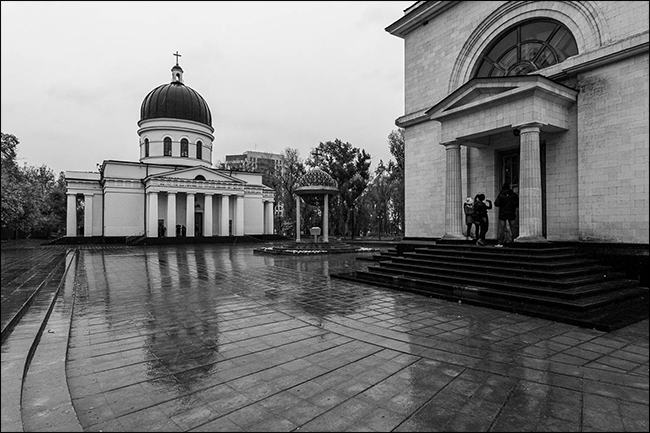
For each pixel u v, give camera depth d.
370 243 33.62
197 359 5.21
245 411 3.76
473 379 4.48
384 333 6.38
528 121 10.92
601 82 11.02
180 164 46.62
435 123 17.11
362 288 10.91
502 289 9.02
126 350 5.60
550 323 6.91
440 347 5.63
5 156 15.76
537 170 10.87
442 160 16.72
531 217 10.80
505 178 14.51
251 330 6.63
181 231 44.34
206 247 34.78
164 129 46.41
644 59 10.18
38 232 56.09
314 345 5.78
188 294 10.16
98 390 4.25
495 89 11.89
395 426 3.46
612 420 3.55
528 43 13.83
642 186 10.13
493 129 11.94
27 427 3.38
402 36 19.12
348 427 3.45
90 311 8.16
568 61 11.65
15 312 6.49
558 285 8.33
